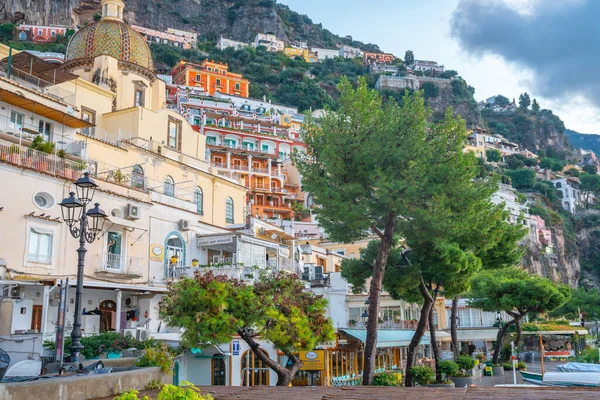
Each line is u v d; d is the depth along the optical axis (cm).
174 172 3953
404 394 1434
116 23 4547
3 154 2434
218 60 17988
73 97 3759
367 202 2369
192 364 2681
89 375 1332
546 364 5253
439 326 5634
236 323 1802
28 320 2405
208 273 1923
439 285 3098
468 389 1527
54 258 2575
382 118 2398
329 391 1505
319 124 2636
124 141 3562
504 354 5369
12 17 14612
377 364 3622
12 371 1858
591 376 2470
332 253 5472
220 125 10581
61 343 1975
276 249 3956
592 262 17138
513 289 4625
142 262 3070
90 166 3006
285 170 10350
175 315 1847
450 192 2330
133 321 2916
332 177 2453
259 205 9444
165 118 4162
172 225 3341
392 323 4631
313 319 2027
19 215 2450
